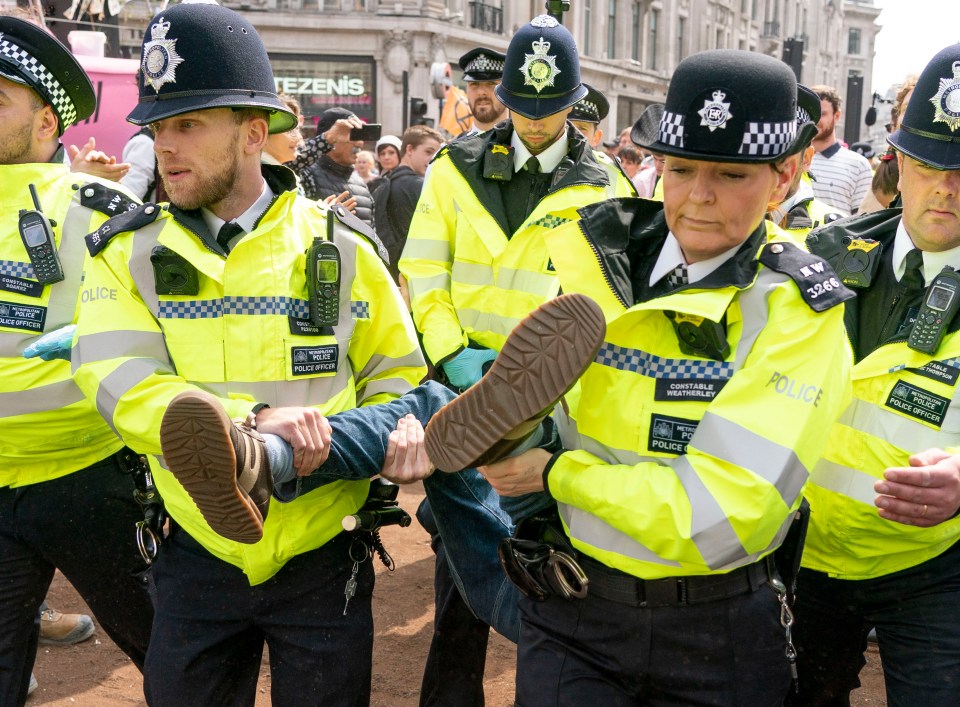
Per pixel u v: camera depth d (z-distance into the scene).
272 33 29.09
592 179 4.16
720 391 1.99
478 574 2.71
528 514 2.26
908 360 2.42
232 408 2.32
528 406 1.93
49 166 3.13
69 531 3.03
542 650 2.16
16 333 2.96
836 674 2.81
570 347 1.88
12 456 2.98
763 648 2.06
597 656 2.10
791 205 4.16
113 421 2.37
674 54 42.66
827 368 1.96
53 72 3.09
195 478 2.05
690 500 1.90
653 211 2.17
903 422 2.42
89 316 2.46
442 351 4.05
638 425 2.04
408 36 29.50
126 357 2.39
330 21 29.11
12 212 3.04
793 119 1.95
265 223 2.46
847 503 2.47
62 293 3.01
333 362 2.54
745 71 1.88
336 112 7.10
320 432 2.29
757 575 2.07
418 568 5.36
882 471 2.44
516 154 4.25
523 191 4.24
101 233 2.49
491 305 4.14
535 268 4.09
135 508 3.09
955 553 2.51
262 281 2.45
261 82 2.43
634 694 2.11
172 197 2.42
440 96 15.29
